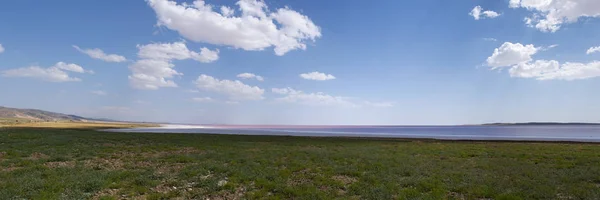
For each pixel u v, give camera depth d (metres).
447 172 17.84
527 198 12.68
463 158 24.62
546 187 14.19
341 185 14.70
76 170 16.31
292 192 13.30
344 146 34.88
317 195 12.89
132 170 17.16
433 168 19.17
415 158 24.03
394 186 14.42
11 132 39.97
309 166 19.84
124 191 12.92
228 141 38.66
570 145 37.59
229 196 12.84
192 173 16.33
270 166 19.44
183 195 12.80
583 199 12.70
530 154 26.86
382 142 42.88
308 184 14.72
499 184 14.88
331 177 16.66
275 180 15.28
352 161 21.89
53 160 19.66
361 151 28.66
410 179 15.82
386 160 22.56
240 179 15.38
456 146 35.44
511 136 88.50
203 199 12.45
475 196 13.27
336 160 22.72
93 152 23.62
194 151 26.73
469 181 15.59
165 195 12.57
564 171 18.28
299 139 47.31
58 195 11.66
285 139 46.75
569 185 14.78
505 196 12.87
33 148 24.78
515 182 15.34
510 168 19.38
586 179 16.23
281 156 24.12
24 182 13.12
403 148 32.25
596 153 27.33
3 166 17.23
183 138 41.59
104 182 13.70
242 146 31.95
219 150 27.59
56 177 14.36
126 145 30.08
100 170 16.94
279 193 13.27
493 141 49.34
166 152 25.77
